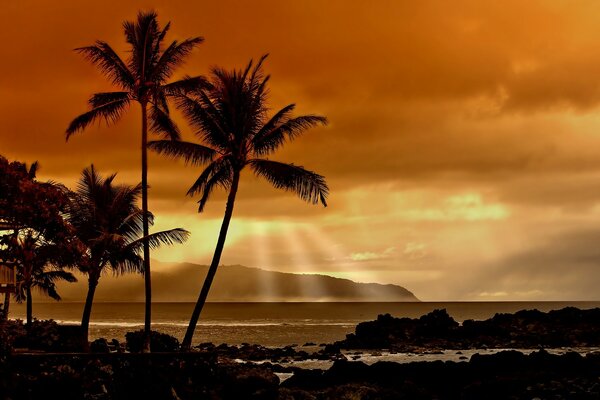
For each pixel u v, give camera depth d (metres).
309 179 38.81
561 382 34.88
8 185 30.95
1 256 33.12
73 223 43.25
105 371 28.14
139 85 38.34
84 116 37.75
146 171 38.84
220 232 39.62
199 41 38.81
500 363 38.31
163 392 28.72
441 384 36.50
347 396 32.09
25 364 27.27
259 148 40.16
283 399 30.36
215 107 39.94
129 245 39.56
